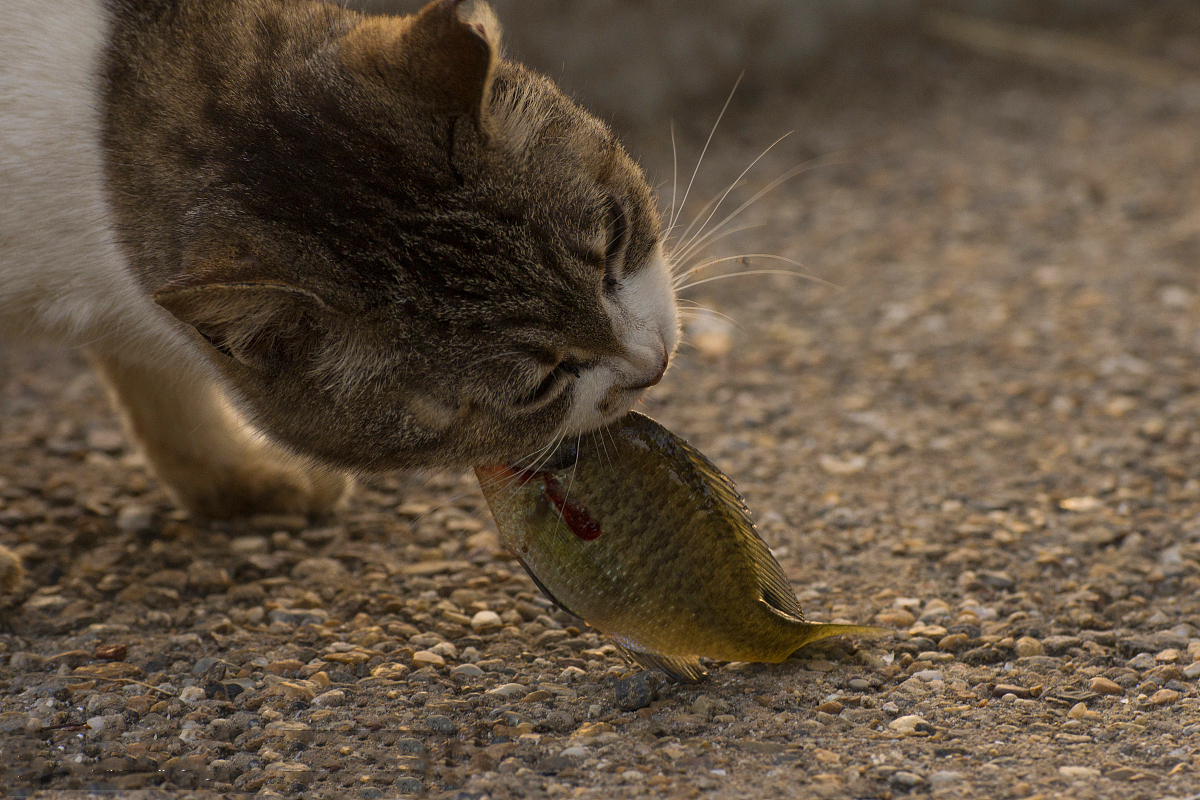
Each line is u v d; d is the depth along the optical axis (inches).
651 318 172.2
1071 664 169.8
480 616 188.4
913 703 159.6
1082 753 145.3
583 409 163.8
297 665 172.7
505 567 208.5
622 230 170.1
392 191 152.6
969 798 135.2
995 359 305.9
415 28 149.3
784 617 157.1
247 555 212.4
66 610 189.5
